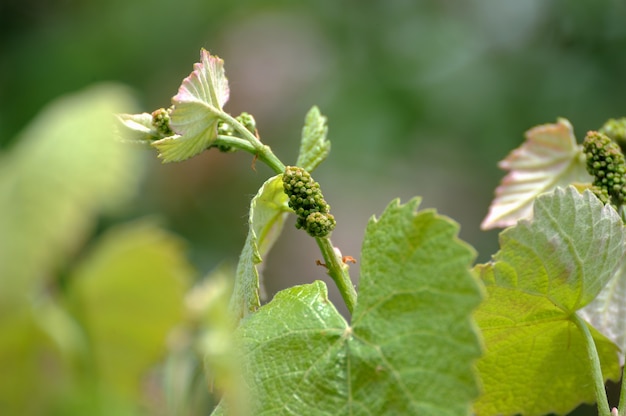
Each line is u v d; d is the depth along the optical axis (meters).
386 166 1.52
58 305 0.37
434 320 0.47
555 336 0.54
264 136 1.59
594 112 1.55
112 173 0.36
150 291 0.38
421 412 0.46
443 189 1.53
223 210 1.54
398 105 1.56
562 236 0.51
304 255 1.52
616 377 0.56
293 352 0.49
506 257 0.51
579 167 0.61
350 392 0.48
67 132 0.36
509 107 1.57
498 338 0.54
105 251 0.38
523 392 0.56
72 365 0.37
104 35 1.58
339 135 1.53
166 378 0.47
